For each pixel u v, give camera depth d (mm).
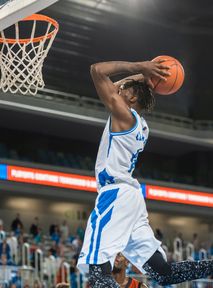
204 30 24594
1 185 23094
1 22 7285
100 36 23641
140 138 4145
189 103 28516
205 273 4117
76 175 24969
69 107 25250
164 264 4105
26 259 18500
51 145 27875
